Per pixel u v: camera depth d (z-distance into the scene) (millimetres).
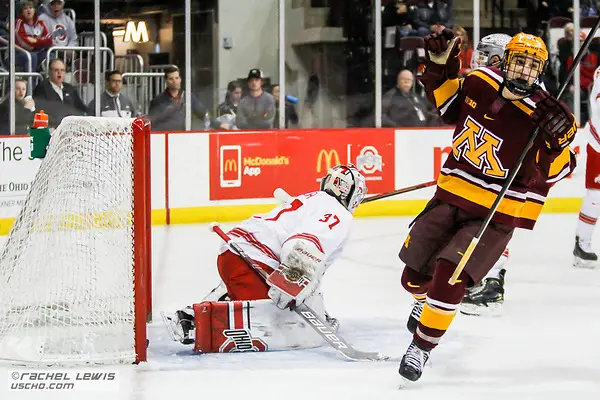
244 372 7844
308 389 7406
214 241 15969
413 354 7453
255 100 19656
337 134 19125
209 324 8297
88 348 8227
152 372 7820
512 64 7059
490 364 8289
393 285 12156
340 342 8203
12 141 16594
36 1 18172
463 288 7355
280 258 8438
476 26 20219
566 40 20547
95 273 8539
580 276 12906
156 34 19172
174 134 18078
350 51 20000
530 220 8250
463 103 7547
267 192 18812
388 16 19922
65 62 18531
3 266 8438
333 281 12438
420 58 20109
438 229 7797
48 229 8438
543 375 7961
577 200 19922
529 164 7402
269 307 8406
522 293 11680
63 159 8344
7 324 8438
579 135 19844
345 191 8484
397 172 19469
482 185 7551
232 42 19484
